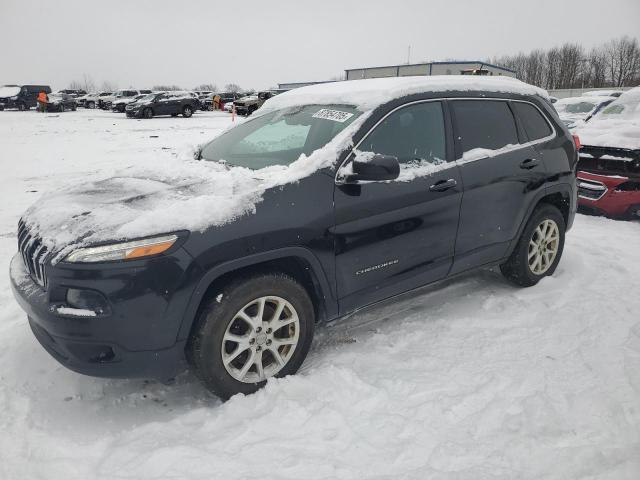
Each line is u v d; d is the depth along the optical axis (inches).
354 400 106.1
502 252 154.6
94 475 86.9
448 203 133.0
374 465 88.1
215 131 820.6
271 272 107.4
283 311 111.0
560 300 154.6
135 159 493.7
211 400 110.4
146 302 92.9
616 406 102.8
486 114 149.0
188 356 104.0
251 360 106.9
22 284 104.2
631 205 245.1
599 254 199.2
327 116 131.3
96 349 95.3
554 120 169.2
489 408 103.1
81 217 102.1
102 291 90.9
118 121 1047.0
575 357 122.3
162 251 93.4
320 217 110.3
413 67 1555.1
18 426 100.1
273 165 125.6
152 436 96.7
